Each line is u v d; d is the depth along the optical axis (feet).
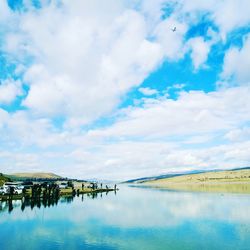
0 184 545.03
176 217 189.98
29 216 196.54
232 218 180.55
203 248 114.83
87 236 136.26
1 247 117.80
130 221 176.24
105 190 599.98
